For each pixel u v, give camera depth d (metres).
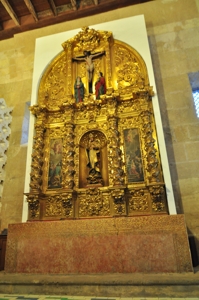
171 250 3.96
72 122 6.50
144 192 5.49
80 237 4.34
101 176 5.94
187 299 3.25
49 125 6.75
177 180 5.91
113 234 4.25
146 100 6.14
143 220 4.26
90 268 4.09
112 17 8.28
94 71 7.27
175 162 6.07
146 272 3.90
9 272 4.33
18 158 7.18
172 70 7.03
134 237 4.16
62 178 6.04
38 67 7.47
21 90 8.06
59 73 7.42
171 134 6.36
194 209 5.59
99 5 8.38
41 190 5.97
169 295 3.38
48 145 6.55
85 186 6.01
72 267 4.15
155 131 5.90
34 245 4.45
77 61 7.51
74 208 5.69
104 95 6.42
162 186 5.23
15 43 8.95
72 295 3.59
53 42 7.79
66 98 6.77
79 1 8.66
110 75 6.81
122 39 7.22
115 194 5.41
